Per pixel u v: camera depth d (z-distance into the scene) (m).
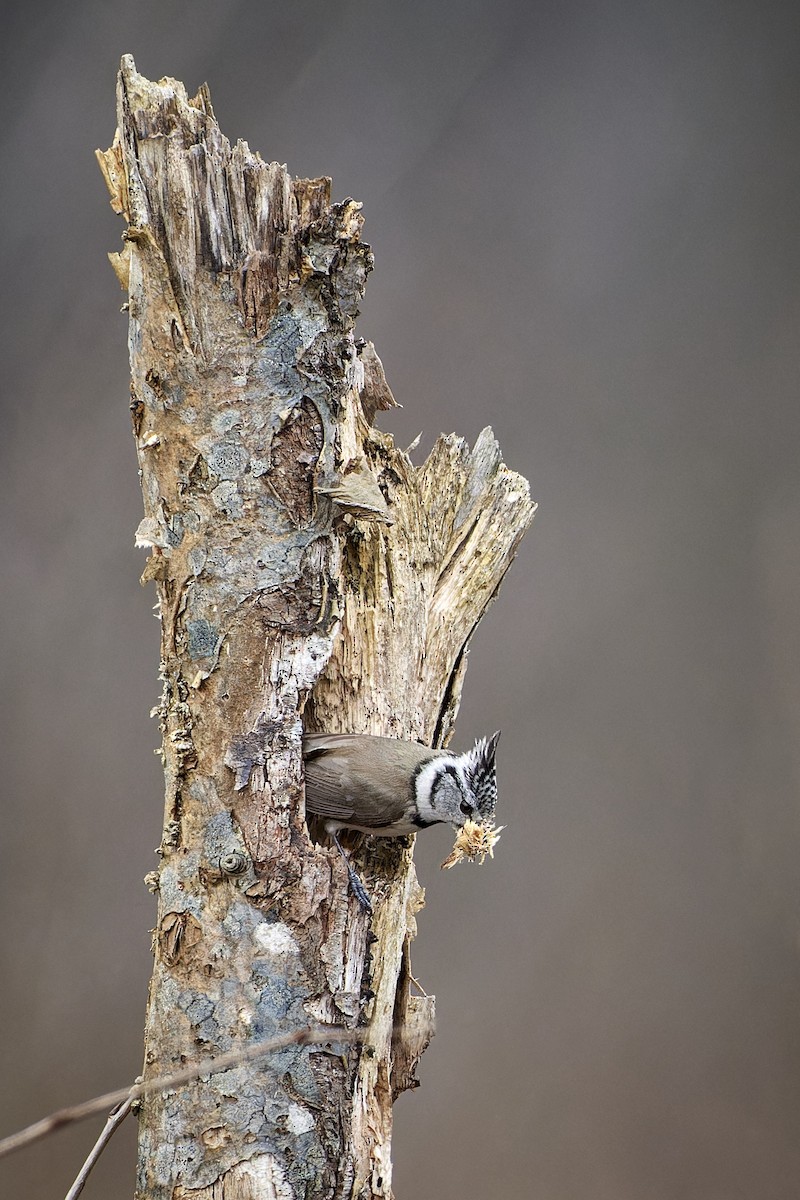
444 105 10.64
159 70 10.90
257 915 7.57
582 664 10.52
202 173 7.59
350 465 7.61
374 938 7.59
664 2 10.27
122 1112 7.56
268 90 10.72
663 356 10.38
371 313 10.70
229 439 7.59
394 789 7.62
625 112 10.39
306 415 7.59
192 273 7.59
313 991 7.57
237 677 7.58
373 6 10.61
